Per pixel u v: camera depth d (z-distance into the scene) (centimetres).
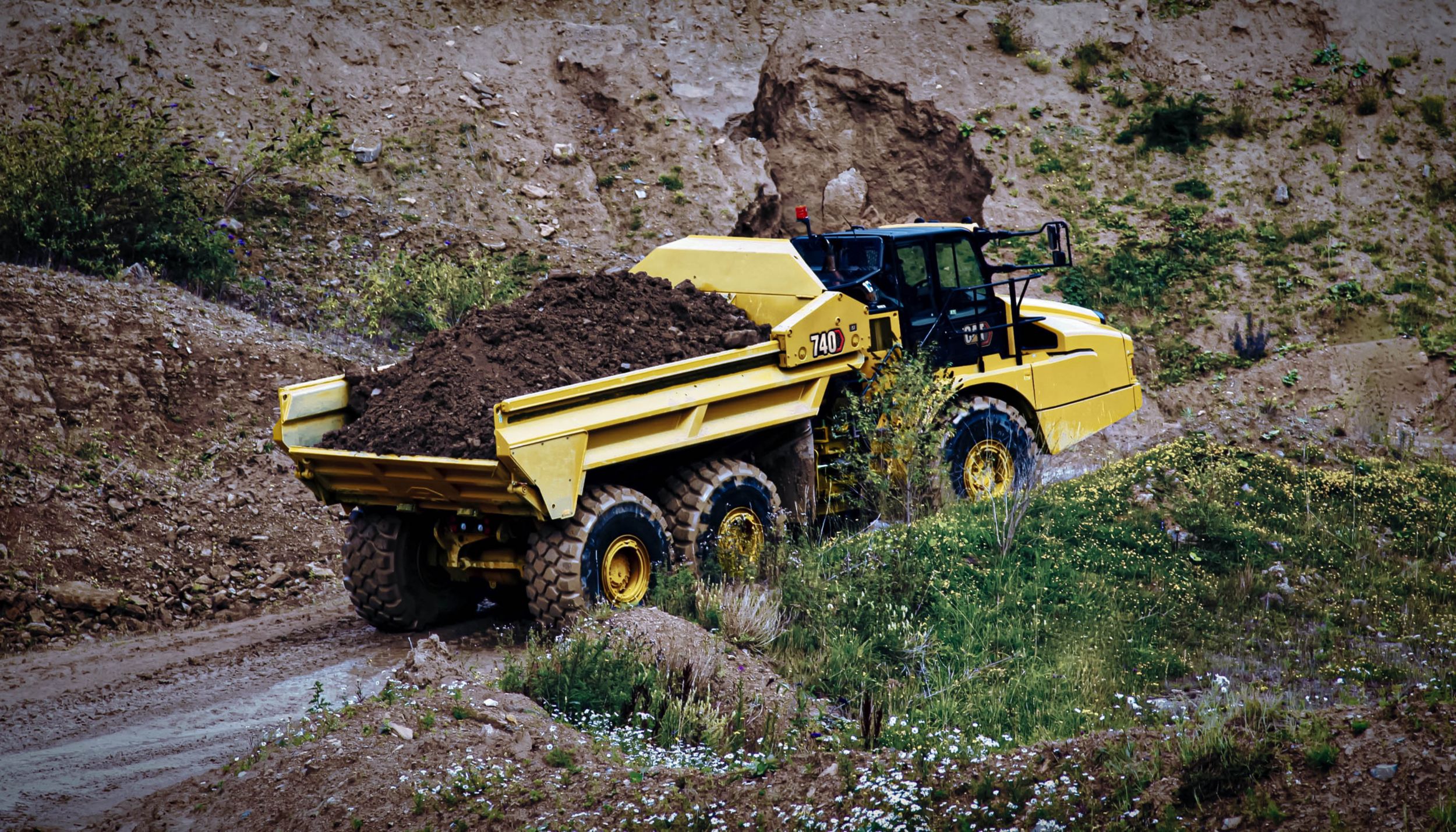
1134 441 1541
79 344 1191
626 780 557
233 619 968
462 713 630
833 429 967
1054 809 490
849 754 568
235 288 1538
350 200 1808
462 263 1778
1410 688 636
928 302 1023
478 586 920
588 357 851
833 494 990
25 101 1819
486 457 750
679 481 862
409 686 684
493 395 798
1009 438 1056
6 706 743
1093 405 1147
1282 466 1058
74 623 911
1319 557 870
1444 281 1889
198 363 1257
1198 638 753
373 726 621
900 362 980
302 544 1078
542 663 695
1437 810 434
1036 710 656
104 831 557
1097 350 1150
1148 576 843
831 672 722
